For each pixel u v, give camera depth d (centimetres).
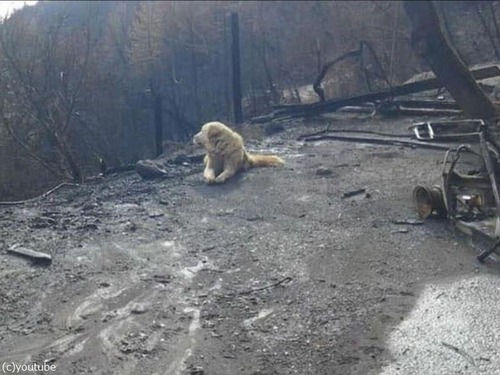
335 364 493
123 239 734
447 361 492
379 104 1430
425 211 753
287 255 683
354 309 576
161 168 1027
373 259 666
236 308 583
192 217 804
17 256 689
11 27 1920
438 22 586
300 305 586
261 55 3123
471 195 736
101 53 2933
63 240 731
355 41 2364
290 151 1141
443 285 609
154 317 571
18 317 575
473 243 685
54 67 2053
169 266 664
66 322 567
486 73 1198
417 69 2072
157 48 3134
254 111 2256
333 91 2286
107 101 2531
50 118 1806
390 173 952
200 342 530
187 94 3272
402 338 529
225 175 946
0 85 1806
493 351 505
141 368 493
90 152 2245
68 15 2644
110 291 615
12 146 1783
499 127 702
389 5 2300
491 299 584
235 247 707
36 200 916
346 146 1162
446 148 1059
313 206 827
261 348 520
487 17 2280
